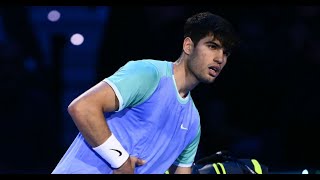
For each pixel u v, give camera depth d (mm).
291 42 21766
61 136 20891
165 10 20891
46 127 20641
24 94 20688
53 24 23594
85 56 23688
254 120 21266
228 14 21656
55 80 21219
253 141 20969
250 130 21219
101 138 10523
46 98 20844
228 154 13055
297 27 21922
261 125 21281
